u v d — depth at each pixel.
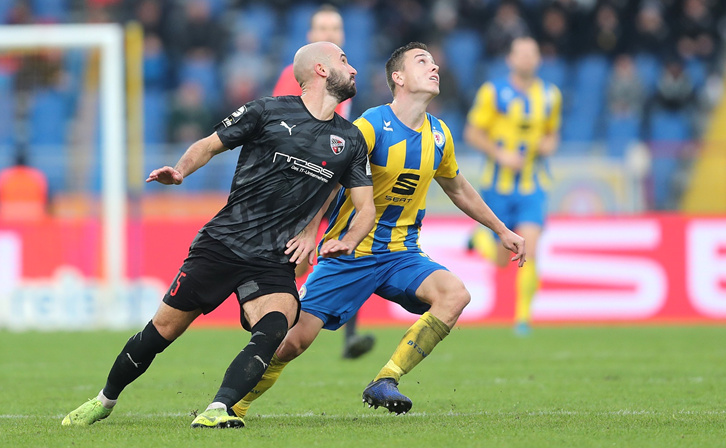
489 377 27.56
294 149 17.23
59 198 49.44
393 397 17.95
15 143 51.75
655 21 71.94
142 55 67.00
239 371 16.73
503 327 46.00
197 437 15.95
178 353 34.88
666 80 67.69
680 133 66.81
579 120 68.25
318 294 19.73
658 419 18.70
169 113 62.09
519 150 40.56
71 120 50.91
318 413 20.47
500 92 40.62
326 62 17.58
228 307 48.69
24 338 40.38
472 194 20.88
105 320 45.91
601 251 48.19
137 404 22.20
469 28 72.31
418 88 19.62
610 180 49.41
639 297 48.00
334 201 24.75
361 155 18.06
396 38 71.56
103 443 15.65
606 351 34.94
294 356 19.31
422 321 19.03
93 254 48.06
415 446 15.21
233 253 17.09
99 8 68.44
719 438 16.19
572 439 15.98
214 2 71.75
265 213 17.25
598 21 71.62
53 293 46.69
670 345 37.06
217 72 67.75
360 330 45.31
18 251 47.28
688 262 47.94
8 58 54.09
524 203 40.59
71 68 50.59
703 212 48.41
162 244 47.91
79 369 29.80
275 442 15.52
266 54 69.69
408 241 20.42
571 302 48.19
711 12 75.50
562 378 27.16
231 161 50.97
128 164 50.12
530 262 40.81
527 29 72.50
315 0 72.88
